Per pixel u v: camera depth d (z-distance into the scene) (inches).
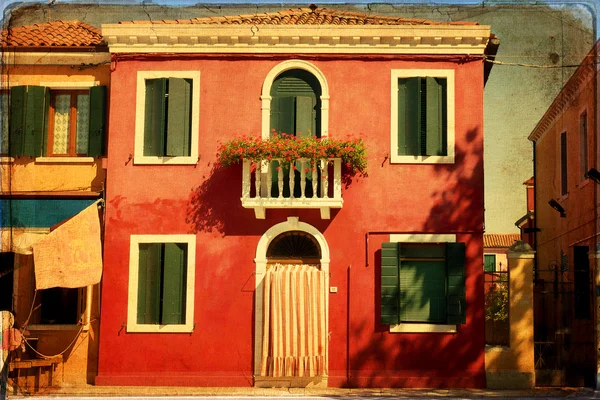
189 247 665.0
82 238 634.8
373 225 661.9
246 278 661.3
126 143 677.9
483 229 656.4
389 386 645.3
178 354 655.8
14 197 678.5
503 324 684.7
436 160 665.0
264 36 674.8
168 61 684.7
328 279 656.4
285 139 656.4
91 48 691.4
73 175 685.9
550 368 667.4
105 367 655.8
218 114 677.9
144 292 663.8
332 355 650.8
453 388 641.6
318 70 677.9
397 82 676.7
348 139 665.6
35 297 663.1
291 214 665.0
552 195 807.1
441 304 653.9
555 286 713.6
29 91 692.1
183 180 672.4
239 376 651.5
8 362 636.1
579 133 736.3
